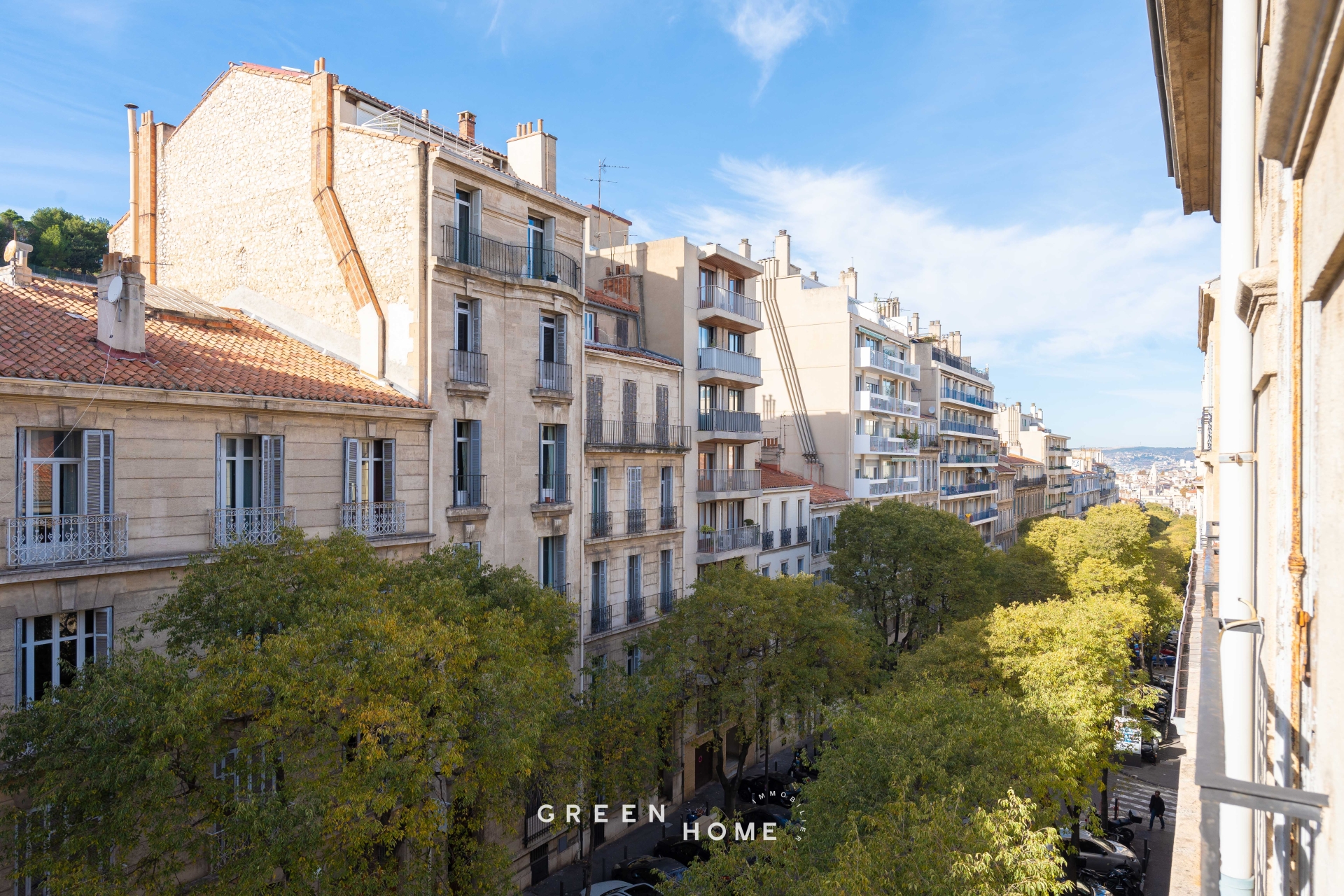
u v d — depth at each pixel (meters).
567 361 27.61
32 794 11.58
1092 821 22.16
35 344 16.12
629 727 22.64
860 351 55.00
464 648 14.68
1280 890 5.36
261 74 26.05
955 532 40.38
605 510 30.42
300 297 25.09
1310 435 4.27
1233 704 5.41
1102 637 25.41
